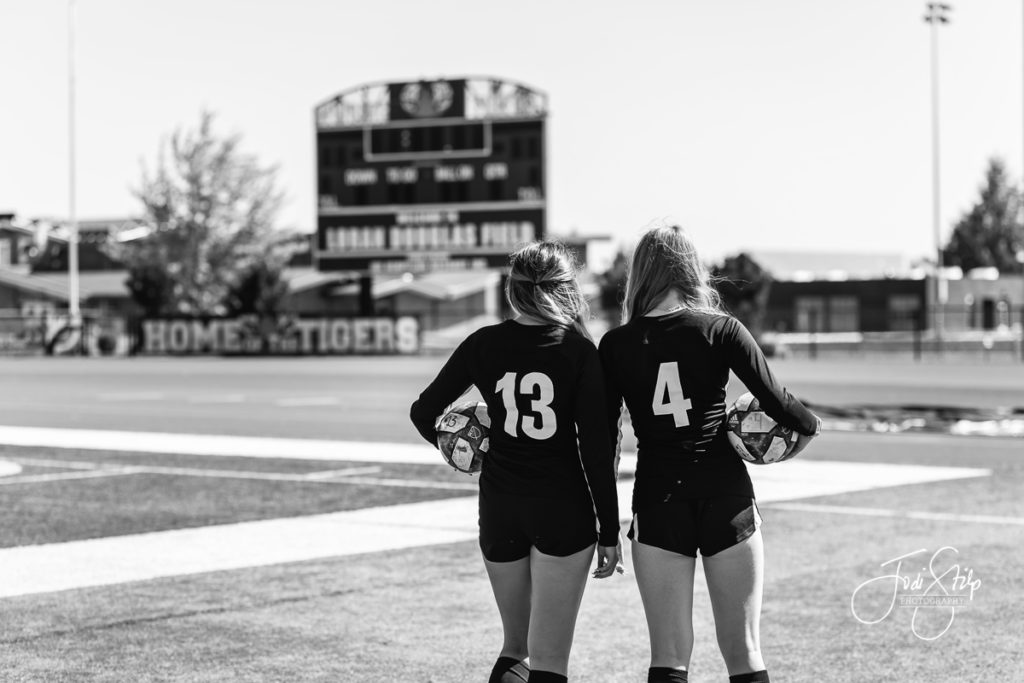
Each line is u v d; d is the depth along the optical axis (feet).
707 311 16.93
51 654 23.97
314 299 256.11
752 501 16.78
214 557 33.78
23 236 301.22
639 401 16.84
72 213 209.15
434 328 242.37
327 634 25.46
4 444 64.13
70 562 33.14
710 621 26.76
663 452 16.80
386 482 49.03
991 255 400.67
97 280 286.46
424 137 184.34
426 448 61.57
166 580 30.81
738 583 16.60
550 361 16.89
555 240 17.84
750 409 16.84
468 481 49.32
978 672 22.50
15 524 39.32
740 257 181.47
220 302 246.88
